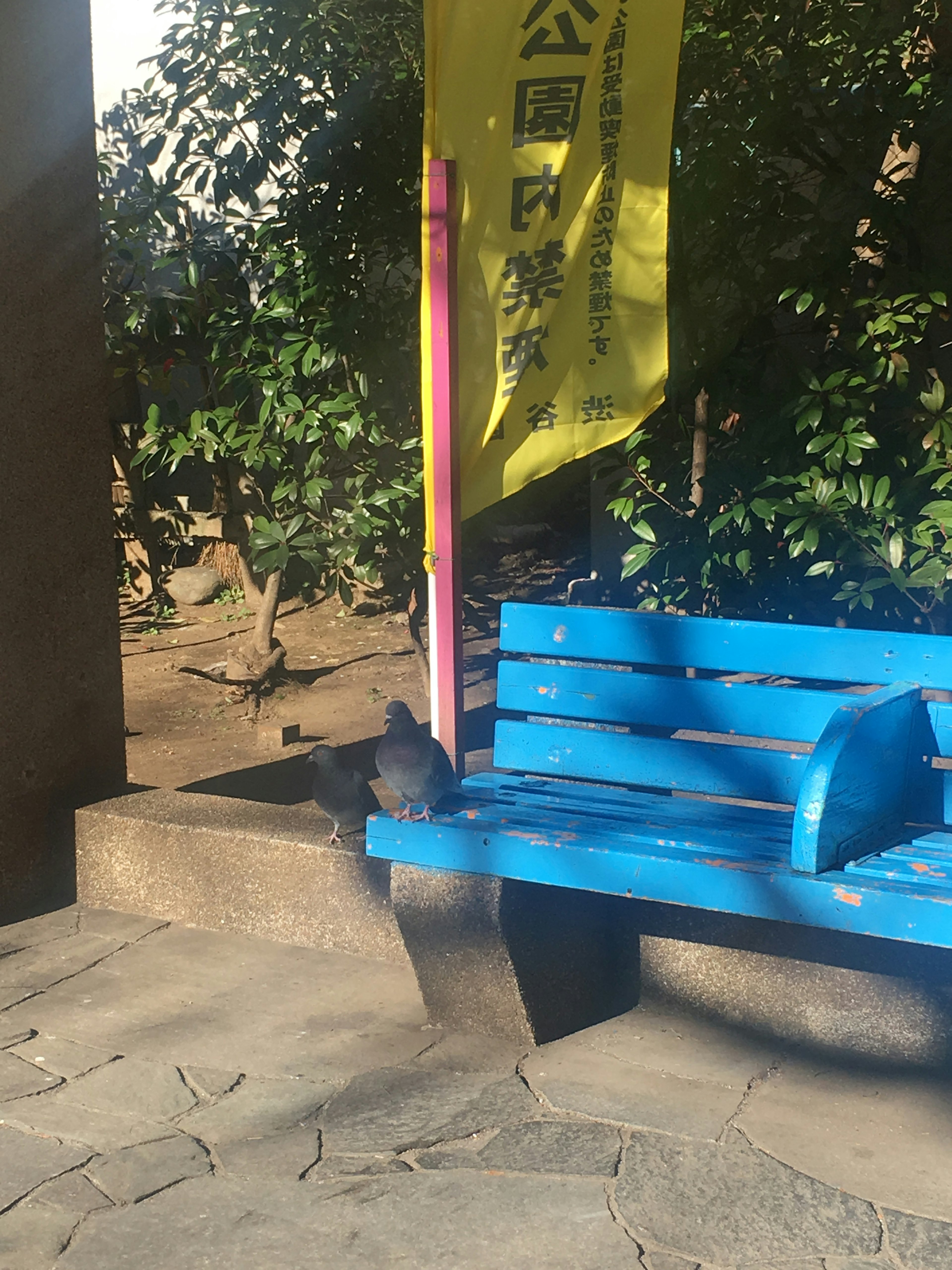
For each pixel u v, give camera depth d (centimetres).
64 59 464
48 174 462
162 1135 320
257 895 444
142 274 923
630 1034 371
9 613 461
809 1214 280
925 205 587
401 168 661
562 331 421
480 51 400
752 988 369
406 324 690
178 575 1197
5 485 457
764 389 609
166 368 853
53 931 457
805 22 576
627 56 403
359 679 919
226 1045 367
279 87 665
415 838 356
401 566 709
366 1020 381
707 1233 274
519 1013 359
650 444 604
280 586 892
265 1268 268
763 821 358
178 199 723
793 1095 334
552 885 357
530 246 415
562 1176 296
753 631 372
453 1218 282
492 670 899
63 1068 354
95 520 489
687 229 604
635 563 573
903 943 345
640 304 417
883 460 578
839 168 588
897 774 341
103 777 501
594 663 548
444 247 405
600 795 390
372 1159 306
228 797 588
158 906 466
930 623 579
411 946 366
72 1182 300
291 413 649
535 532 1249
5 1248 276
